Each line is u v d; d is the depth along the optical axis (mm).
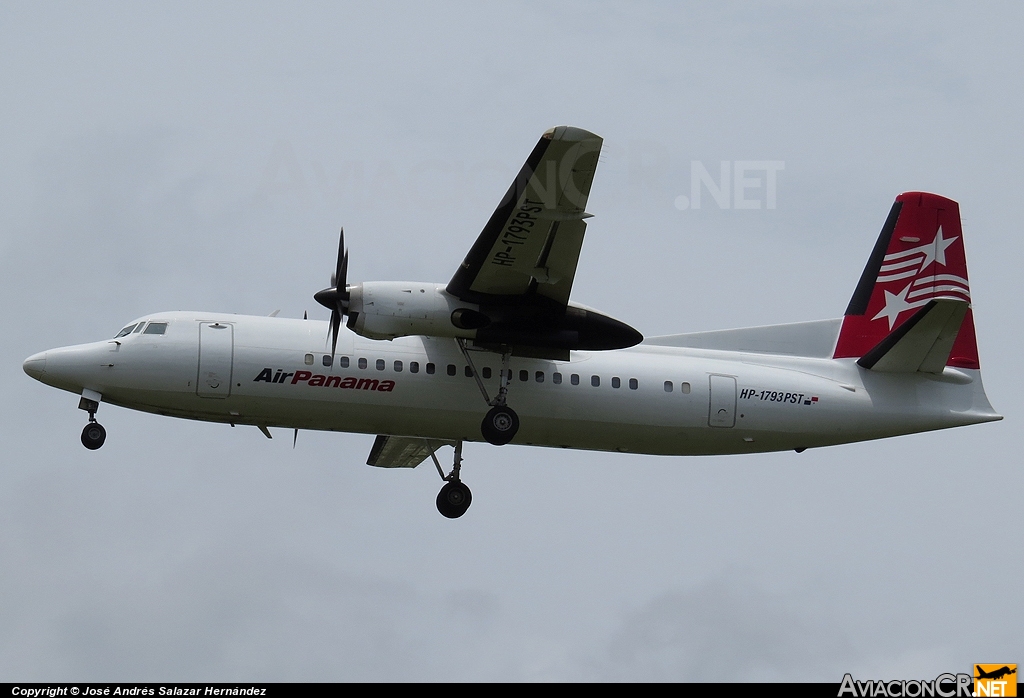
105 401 71000
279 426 73125
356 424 72750
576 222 63812
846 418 78250
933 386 80062
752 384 76938
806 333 80938
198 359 69812
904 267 83000
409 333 68500
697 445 77250
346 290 68062
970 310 82438
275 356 70375
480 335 69312
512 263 66188
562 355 72312
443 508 80812
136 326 71250
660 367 76000
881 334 81750
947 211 83938
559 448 77312
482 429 71625
